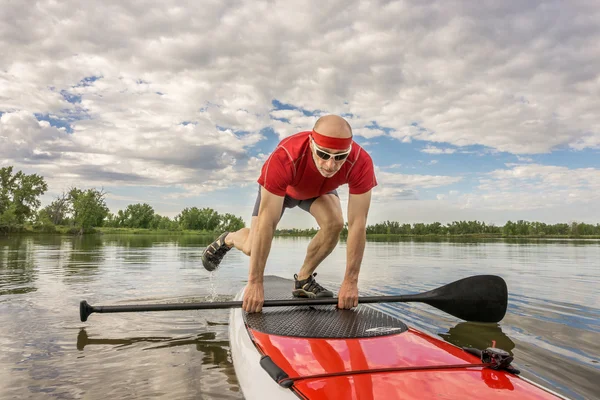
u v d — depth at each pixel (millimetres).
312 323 2213
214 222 78500
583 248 14156
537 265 7562
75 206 50062
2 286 4918
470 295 2822
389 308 3768
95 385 2027
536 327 3045
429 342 1858
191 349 2604
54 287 4840
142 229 79438
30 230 44656
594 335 2809
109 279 5555
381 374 1470
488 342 2664
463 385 1371
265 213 2555
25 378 2119
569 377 2029
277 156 2520
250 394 1619
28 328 3072
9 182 44219
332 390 1344
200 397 1887
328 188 2799
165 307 2635
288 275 6430
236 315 2768
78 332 2982
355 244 2639
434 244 18328
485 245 16984
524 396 1294
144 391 1959
